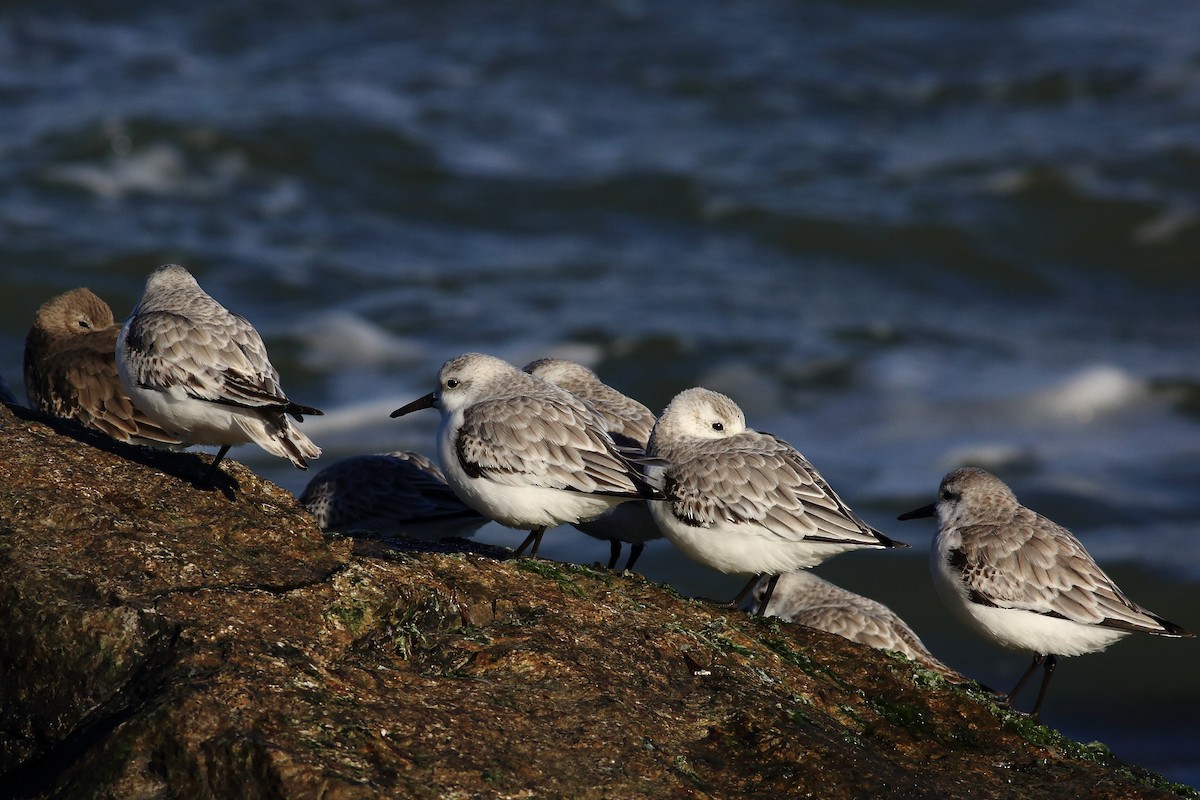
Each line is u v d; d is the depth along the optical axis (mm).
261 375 8516
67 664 6871
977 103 32219
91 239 24250
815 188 27953
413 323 22297
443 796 6223
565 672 7285
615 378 21219
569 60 33531
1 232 24172
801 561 9688
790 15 36469
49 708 6898
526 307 23109
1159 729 13734
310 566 7684
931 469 18750
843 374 21500
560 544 16859
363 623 7242
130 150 27188
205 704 6352
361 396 20109
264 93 30422
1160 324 23938
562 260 25047
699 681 7672
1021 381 21375
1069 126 30859
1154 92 32250
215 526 7883
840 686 8148
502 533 16938
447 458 9898
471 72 32500
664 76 32750
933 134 30719
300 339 21594
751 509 9516
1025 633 9516
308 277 23641
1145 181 28172
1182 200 27391
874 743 7695
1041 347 22719
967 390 21062
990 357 22281
